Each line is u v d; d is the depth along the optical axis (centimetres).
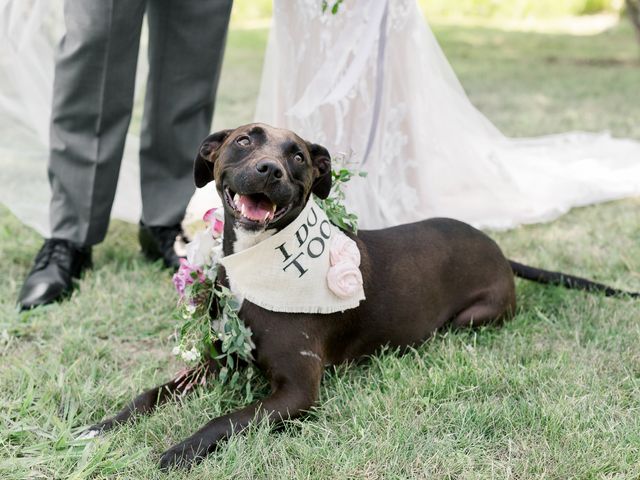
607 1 1719
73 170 415
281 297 297
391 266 340
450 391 307
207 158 310
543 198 529
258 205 282
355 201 413
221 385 311
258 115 445
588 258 455
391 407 295
